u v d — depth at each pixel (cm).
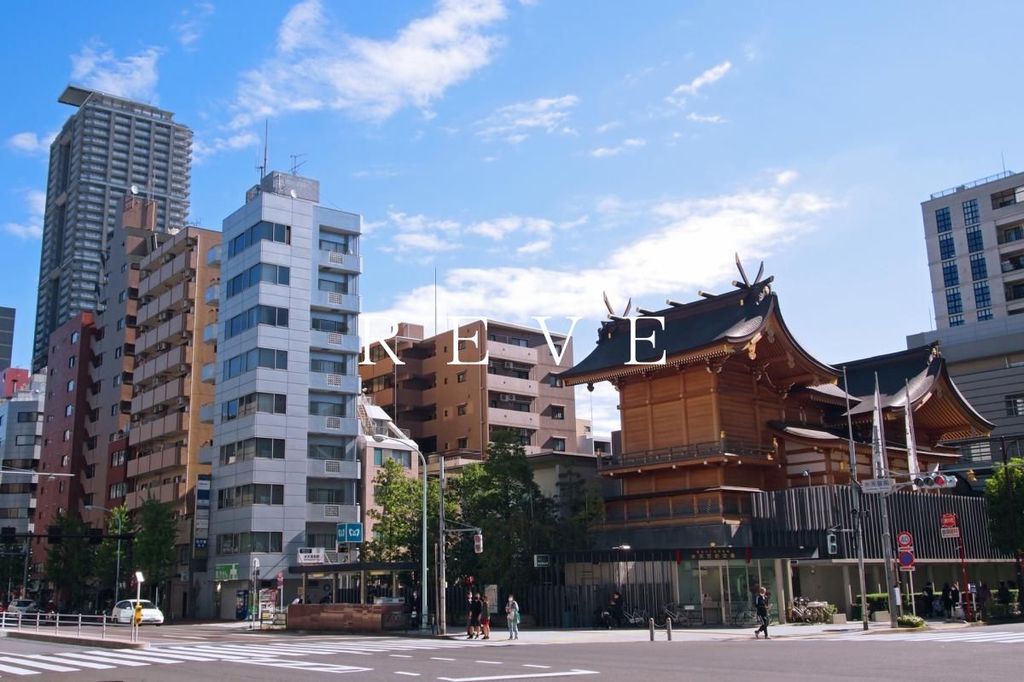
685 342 5375
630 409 5622
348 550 6662
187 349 8275
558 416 9869
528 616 4744
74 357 10294
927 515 5147
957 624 4175
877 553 4719
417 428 9656
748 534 5034
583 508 5094
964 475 7381
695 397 5303
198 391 8244
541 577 4850
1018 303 10325
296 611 5009
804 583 4788
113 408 9500
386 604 4497
